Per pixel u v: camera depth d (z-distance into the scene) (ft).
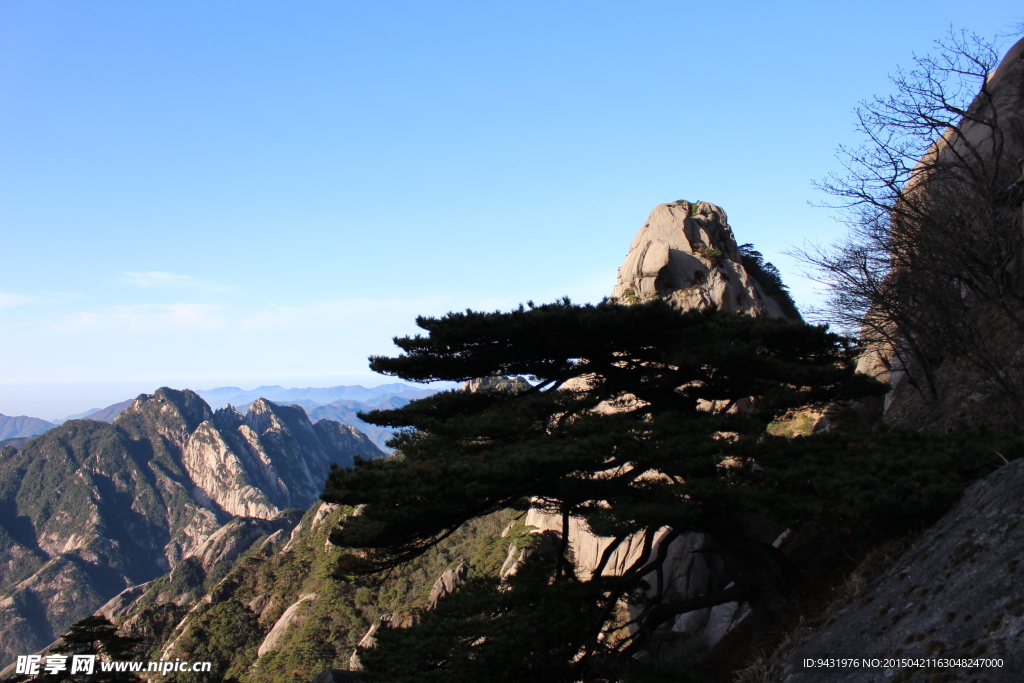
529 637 45.65
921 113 71.82
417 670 45.39
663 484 50.75
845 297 76.38
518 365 64.69
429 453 57.00
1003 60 101.40
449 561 253.44
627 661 49.57
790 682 30.71
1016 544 26.81
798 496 44.96
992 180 67.41
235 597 370.32
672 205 211.00
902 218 71.05
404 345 63.93
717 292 183.32
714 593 52.13
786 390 58.85
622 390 65.21
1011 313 61.52
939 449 48.39
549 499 56.03
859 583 38.91
